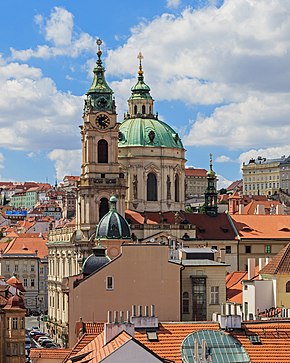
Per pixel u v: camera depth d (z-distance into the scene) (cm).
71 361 8388
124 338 7881
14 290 19475
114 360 7538
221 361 7994
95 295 12600
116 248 18412
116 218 18875
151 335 8306
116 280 12631
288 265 13250
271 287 13162
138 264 12694
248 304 13388
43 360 10581
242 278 15988
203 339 8225
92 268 15100
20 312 15788
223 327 8506
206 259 14638
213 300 13575
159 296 12681
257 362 8019
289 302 13088
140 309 10694
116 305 12612
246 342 8338
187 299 13488
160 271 12725
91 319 12556
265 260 16838
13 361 15688
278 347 8269
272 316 11619
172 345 8194
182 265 13012
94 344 8712
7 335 15700
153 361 7569
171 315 12675
